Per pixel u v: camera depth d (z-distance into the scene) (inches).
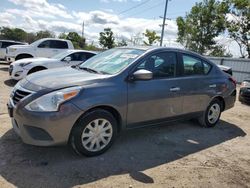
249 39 1042.7
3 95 310.2
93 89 156.9
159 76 191.0
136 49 196.5
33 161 153.1
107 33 1625.2
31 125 145.6
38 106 145.2
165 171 155.8
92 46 1776.6
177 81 200.1
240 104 378.9
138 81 176.9
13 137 181.0
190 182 146.6
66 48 587.8
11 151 162.4
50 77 166.1
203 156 181.0
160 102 189.3
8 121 211.0
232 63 809.5
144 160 167.0
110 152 172.9
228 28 1077.8
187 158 175.5
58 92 147.6
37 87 153.3
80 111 150.6
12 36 2209.6
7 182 132.3
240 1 1000.2
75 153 163.3
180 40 1566.2
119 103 166.7
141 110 179.6
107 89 161.5
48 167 148.2
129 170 153.0
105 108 165.5
